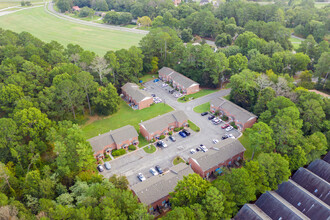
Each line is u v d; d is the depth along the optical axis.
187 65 131.62
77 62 123.94
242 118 96.81
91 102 108.56
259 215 61.00
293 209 64.00
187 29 187.12
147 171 80.00
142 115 109.00
